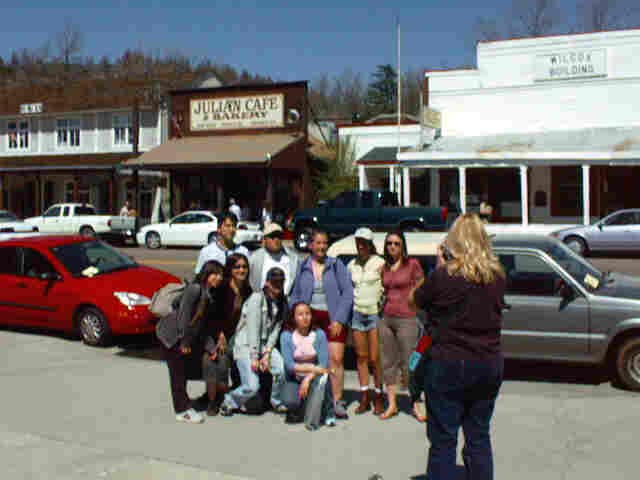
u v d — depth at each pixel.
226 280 6.70
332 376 6.57
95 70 78.19
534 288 7.88
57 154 37.50
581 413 6.53
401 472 5.14
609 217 20.91
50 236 11.59
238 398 6.64
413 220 23.00
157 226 26.44
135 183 31.55
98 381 8.08
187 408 6.48
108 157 35.59
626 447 5.55
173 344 6.39
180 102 34.19
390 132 34.94
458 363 4.09
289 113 32.16
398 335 6.43
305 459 5.44
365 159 32.09
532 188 28.11
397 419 6.50
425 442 5.81
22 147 38.69
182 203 33.53
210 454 5.58
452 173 29.52
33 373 8.51
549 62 28.14
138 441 5.92
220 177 32.81
